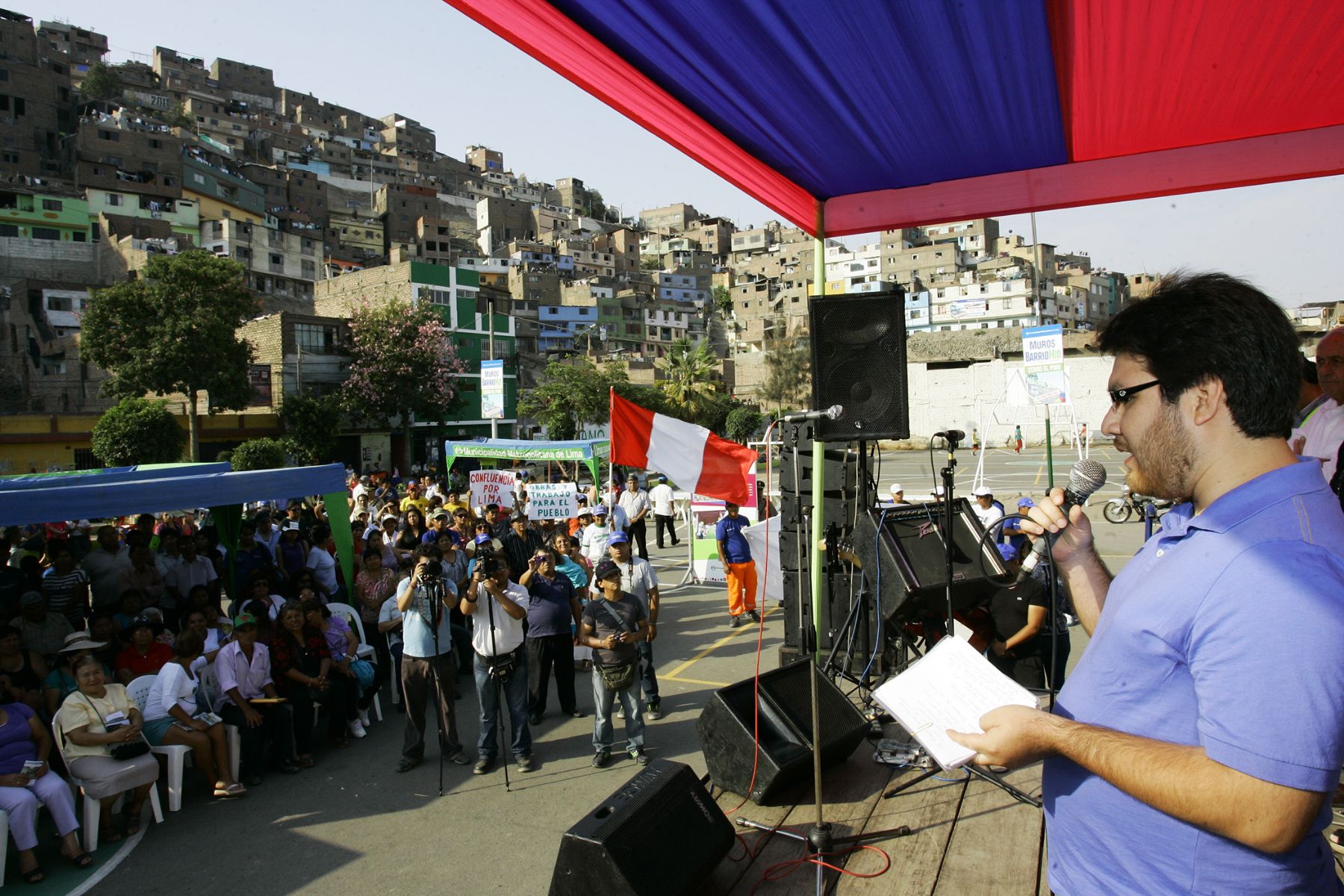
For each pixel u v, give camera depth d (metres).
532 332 69.06
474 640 6.40
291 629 6.95
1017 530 2.59
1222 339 1.27
